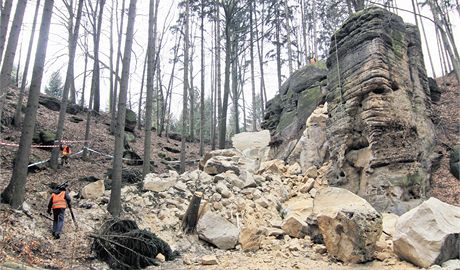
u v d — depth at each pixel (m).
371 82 12.15
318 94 17.38
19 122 15.66
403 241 7.50
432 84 16.06
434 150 12.77
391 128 11.70
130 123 22.44
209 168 13.34
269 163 15.02
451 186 11.37
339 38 14.11
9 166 12.23
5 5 7.47
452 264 7.00
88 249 7.68
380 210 10.84
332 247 8.09
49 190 10.29
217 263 7.78
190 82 31.09
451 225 7.49
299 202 11.91
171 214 10.26
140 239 7.59
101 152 17.25
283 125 18.64
